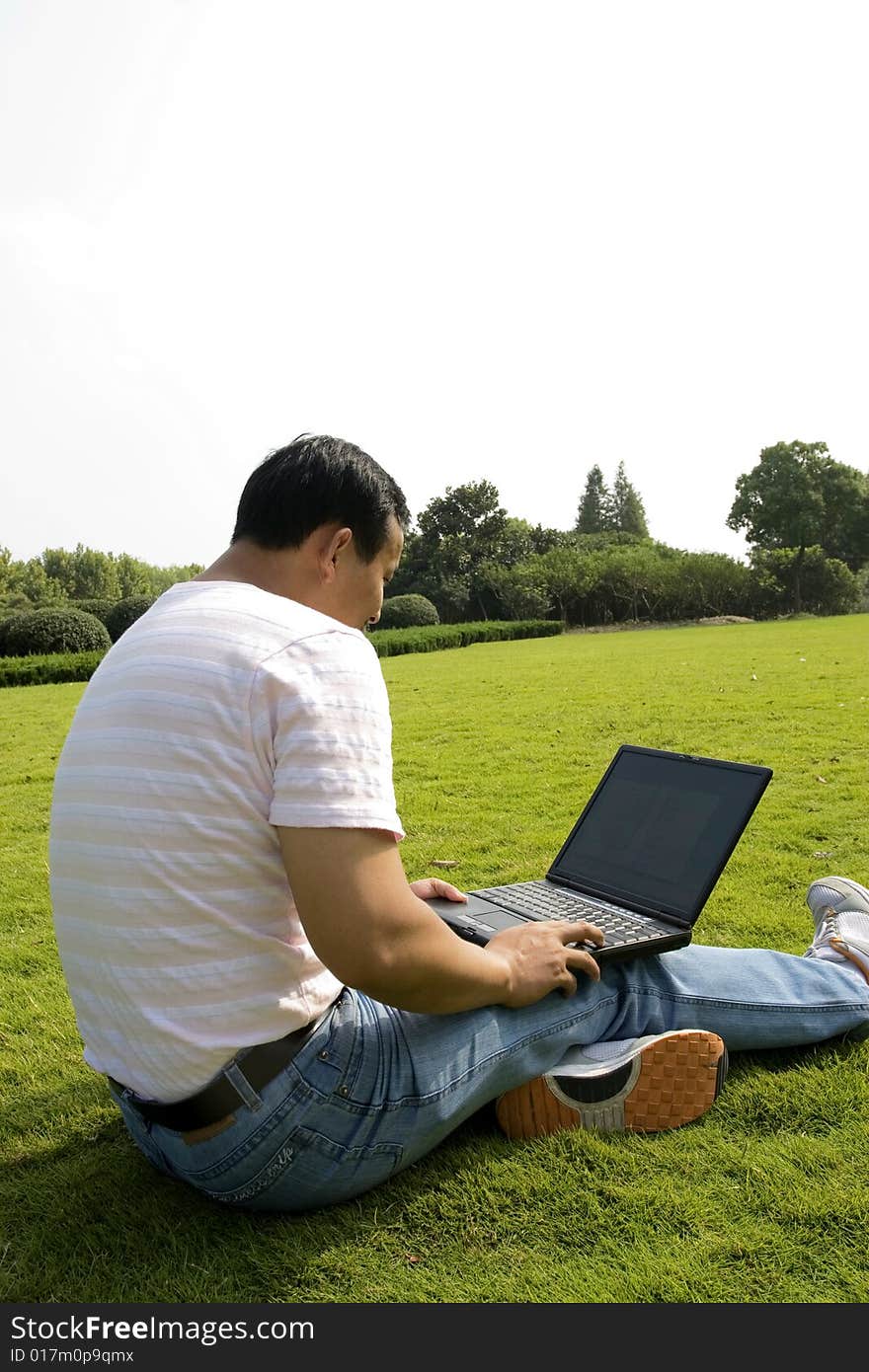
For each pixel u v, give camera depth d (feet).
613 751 25.43
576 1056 7.04
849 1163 6.56
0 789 24.61
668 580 151.23
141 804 5.16
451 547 170.09
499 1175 6.52
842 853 15.01
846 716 29.37
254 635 5.25
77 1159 7.18
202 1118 5.50
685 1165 6.58
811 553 166.50
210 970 5.24
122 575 237.66
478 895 8.48
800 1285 5.49
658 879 8.01
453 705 37.88
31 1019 10.05
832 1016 7.69
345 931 5.05
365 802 5.08
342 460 5.90
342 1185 5.96
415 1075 5.88
